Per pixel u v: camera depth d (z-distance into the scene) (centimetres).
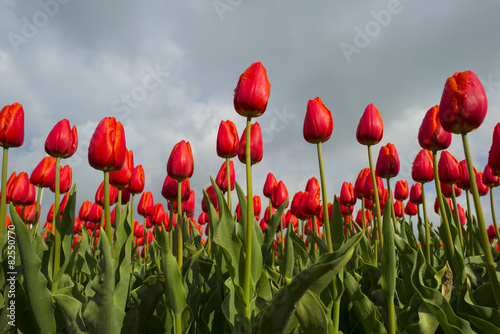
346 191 92
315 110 53
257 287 52
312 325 43
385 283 49
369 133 60
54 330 48
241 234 48
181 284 48
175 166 54
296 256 71
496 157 50
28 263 47
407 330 50
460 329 46
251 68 49
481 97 44
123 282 48
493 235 124
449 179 67
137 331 50
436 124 58
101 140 49
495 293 43
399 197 95
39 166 79
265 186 93
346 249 37
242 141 68
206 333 56
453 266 60
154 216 96
